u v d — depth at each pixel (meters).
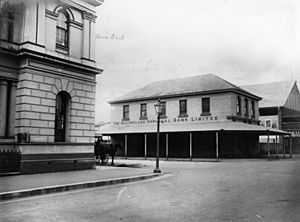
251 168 17.61
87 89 16.72
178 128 27.81
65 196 9.01
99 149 21.55
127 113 34.03
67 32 16.16
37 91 14.41
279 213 6.26
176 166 19.92
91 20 17.03
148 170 16.23
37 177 12.60
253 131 25.08
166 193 9.22
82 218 6.23
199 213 6.44
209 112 28.50
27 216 6.48
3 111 13.88
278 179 12.08
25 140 13.77
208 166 19.69
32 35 14.14
